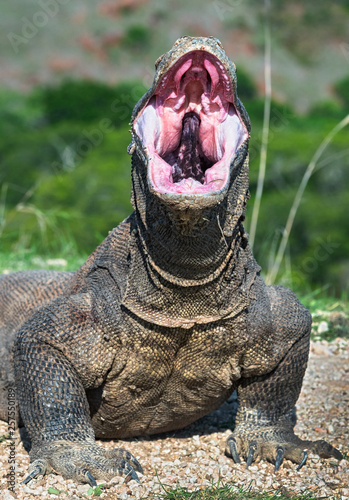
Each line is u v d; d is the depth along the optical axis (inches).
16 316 211.8
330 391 223.0
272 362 180.9
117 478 157.6
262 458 177.2
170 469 170.9
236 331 173.2
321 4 1830.7
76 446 165.2
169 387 176.7
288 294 189.8
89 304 175.3
